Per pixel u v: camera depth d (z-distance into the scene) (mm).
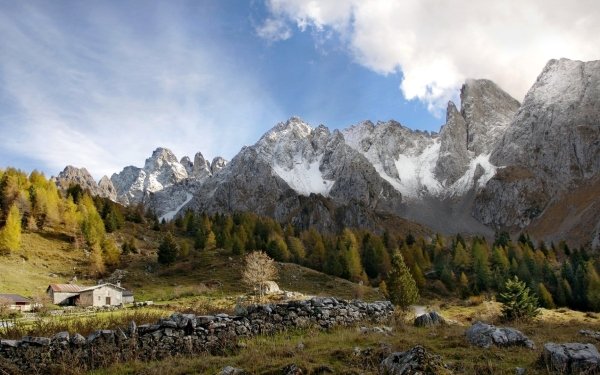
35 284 95125
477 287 115688
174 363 16188
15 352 16312
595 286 99062
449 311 72312
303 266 136000
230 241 142000
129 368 15875
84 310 64750
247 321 21188
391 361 13047
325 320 23984
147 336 17984
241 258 128875
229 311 30484
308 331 22188
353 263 129625
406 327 23453
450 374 12117
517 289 45125
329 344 17875
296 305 23562
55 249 123688
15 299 73250
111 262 121562
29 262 110312
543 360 13602
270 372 13672
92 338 17312
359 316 25984
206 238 144625
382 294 100812
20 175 159875
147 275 115000
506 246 168000
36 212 140125
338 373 13141
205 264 124750
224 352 17922
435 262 152125
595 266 134875
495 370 13094
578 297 102438
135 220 182750
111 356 16734
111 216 158125
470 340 17500
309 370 13406
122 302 87188
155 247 149375
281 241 144500
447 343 17359
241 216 197375
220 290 97438
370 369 13320
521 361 14430
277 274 115000
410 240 189500
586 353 13141
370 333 20766
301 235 187125
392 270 74875
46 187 166375
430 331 21438
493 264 143125
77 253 124812
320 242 148750
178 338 18438
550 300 94375
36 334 19828
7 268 100250
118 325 21703
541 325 31250
